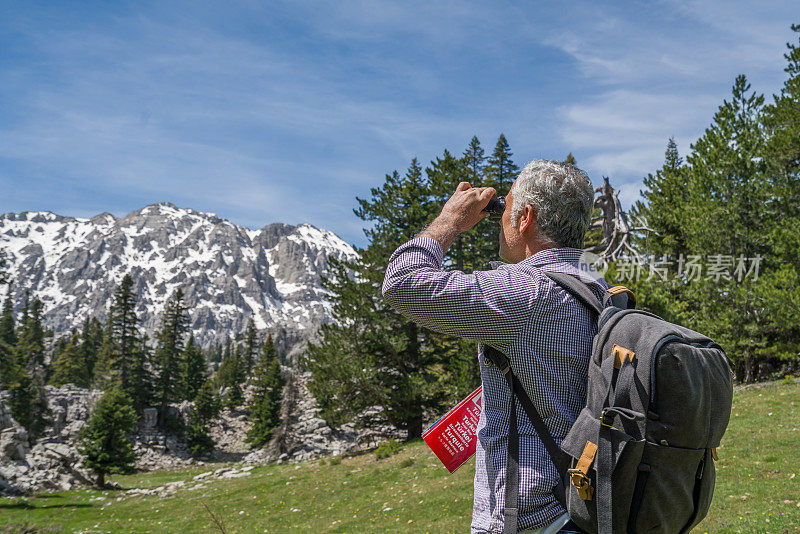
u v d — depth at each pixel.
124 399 52.97
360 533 15.60
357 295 35.25
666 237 30.42
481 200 1.80
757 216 25.73
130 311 92.00
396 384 35.88
